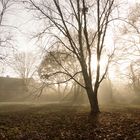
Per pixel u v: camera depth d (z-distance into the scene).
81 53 21.84
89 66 22.02
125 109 26.02
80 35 21.86
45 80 21.70
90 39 25.75
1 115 21.88
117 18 21.50
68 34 21.23
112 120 15.51
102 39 21.73
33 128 13.18
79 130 12.00
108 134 10.51
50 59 21.30
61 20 21.02
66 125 14.01
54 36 21.02
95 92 21.78
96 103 21.70
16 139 10.21
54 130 12.34
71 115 20.09
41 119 17.70
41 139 10.16
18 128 13.17
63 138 10.18
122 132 10.74
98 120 15.86
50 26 20.88
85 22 21.59
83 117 18.12
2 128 13.23
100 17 21.34
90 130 11.84
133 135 9.84
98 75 21.88
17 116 20.66
